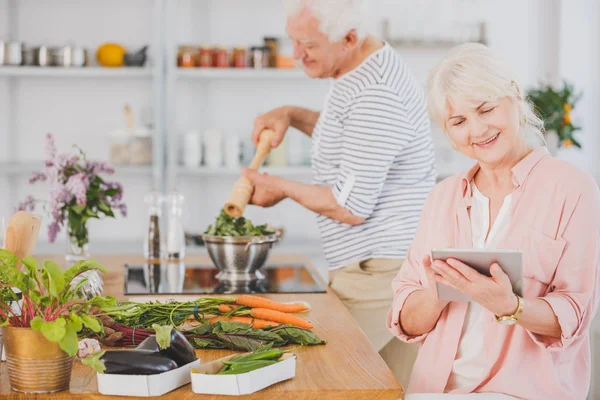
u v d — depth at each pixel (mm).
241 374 1524
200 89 4684
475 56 1773
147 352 1564
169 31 4352
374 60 2611
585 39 4594
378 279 2676
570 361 1794
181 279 2680
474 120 1771
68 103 4656
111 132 4395
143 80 4680
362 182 2592
